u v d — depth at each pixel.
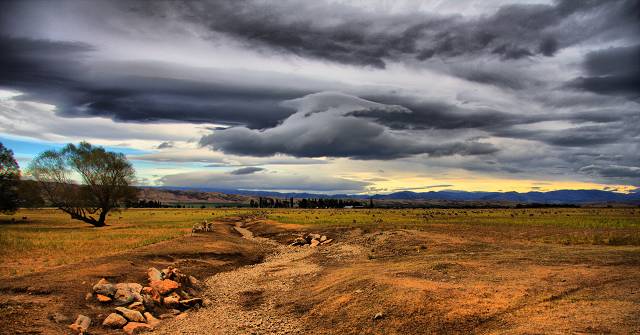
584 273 20.11
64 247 36.12
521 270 21.80
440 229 52.34
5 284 20.06
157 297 20.56
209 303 22.11
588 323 12.73
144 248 35.38
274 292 24.16
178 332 17.08
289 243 51.88
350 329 16.11
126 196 77.06
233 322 18.52
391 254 34.88
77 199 72.06
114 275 23.45
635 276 18.97
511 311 15.26
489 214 100.06
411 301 17.11
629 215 85.19
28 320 15.69
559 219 70.69
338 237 52.72
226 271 32.00
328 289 21.95
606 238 37.72
